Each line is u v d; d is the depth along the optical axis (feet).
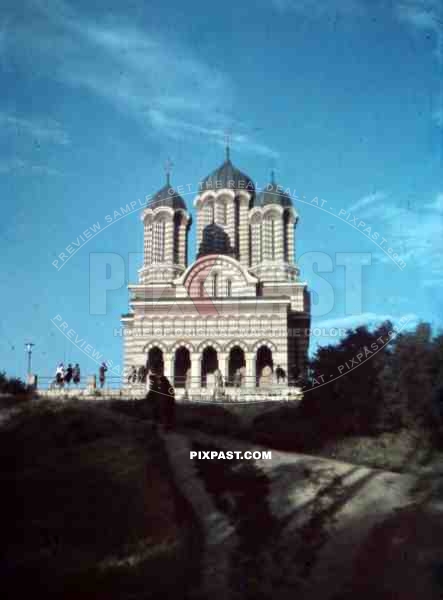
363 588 76.38
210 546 85.87
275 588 76.59
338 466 115.65
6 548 85.40
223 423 141.59
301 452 127.34
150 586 77.10
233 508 96.43
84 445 121.90
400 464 118.83
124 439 125.90
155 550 84.84
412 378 137.49
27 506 95.96
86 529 89.81
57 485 102.42
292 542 86.43
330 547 85.51
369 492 102.22
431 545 85.25
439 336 142.00
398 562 81.56
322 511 94.94
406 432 134.51
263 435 132.05
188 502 98.94
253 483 105.70
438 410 132.05
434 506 96.48
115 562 82.33
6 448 118.62
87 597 74.95
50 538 87.20
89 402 159.12
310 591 76.07
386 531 89.10
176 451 121.80
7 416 140.77
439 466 116.88
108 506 95.91
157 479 106.32
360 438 133.90
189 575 79.25
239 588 76.38
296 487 104.12
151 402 148.87
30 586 76.89
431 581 77.20
